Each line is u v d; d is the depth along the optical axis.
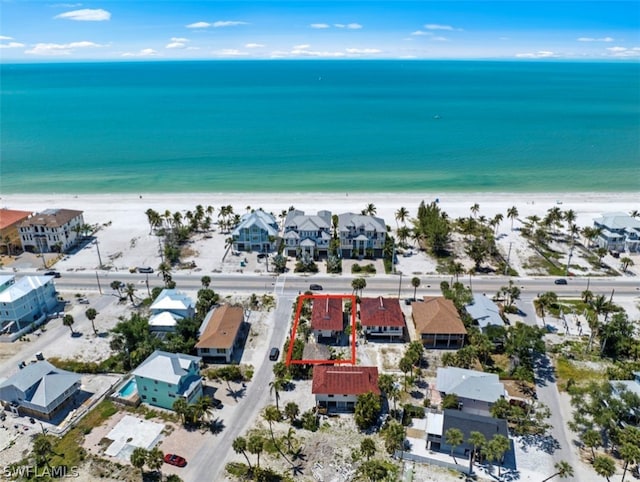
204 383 90.62
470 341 99.44
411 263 139.50
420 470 71.81
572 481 70.06
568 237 157.88
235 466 71.88
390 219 173.62
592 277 131.75
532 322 110.44
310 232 141.00
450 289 119.69
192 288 124.69
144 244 151.88
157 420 81.44
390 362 96.69
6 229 146.88
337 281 128.62
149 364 84.31
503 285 127.19
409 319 111.88
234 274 132.25
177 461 71.88
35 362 91.19
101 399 86.31
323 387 83.31
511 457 74.25
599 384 89.25
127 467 71.25
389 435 72.38
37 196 199.62
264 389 89.12
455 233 160.75
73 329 107.12
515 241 154.50
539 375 93.12
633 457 66.38
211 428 79.56
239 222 157.25
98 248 147.75
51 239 144.25
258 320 110.94
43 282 112.75
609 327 98.94
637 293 123.44
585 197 197.88
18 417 82.06
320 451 75.00
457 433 70.62
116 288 119.00
